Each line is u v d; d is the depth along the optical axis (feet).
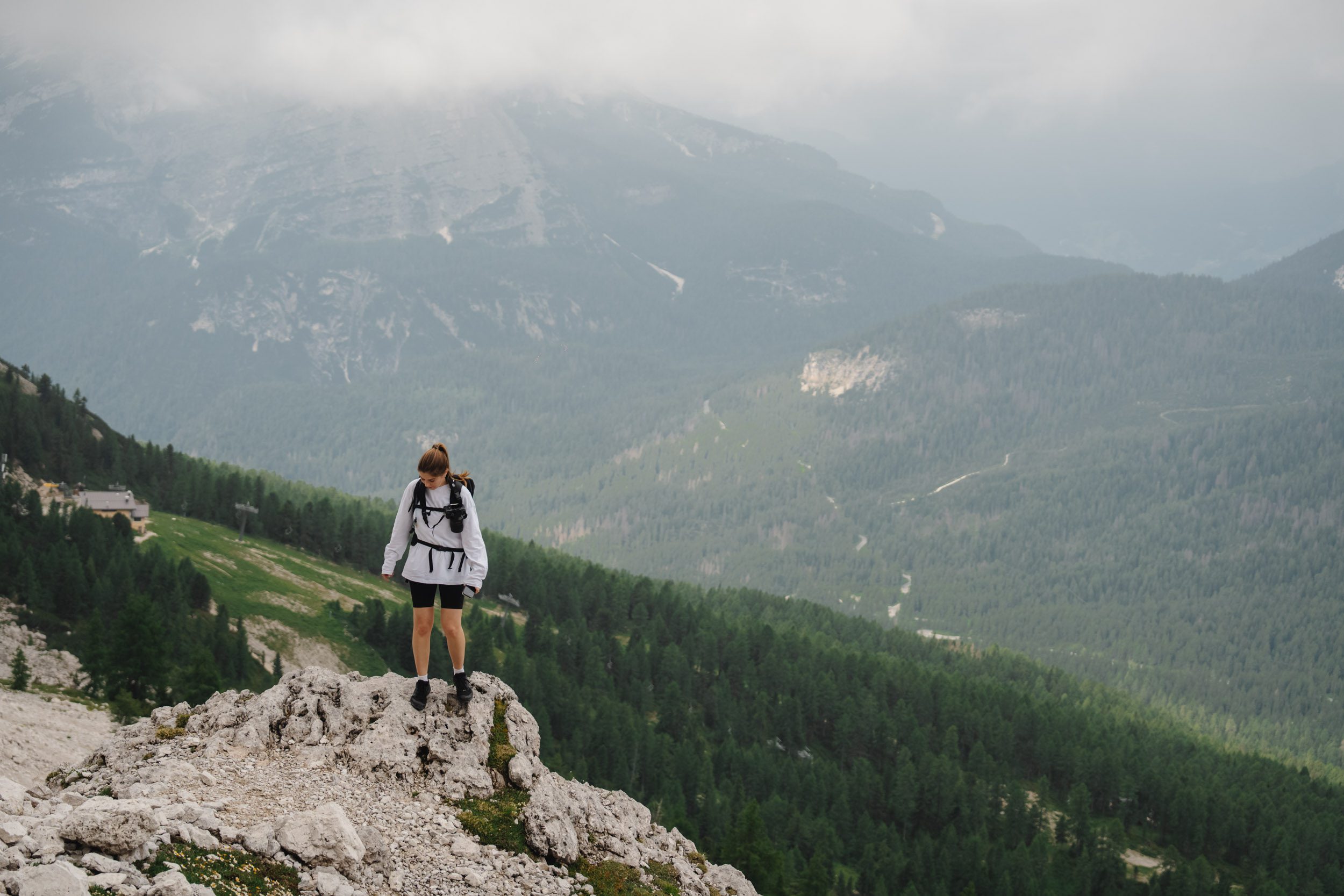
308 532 645.10
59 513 477.36
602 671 507.30
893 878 356.59
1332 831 471.21
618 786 383.65
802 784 428.56
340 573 610.24
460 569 49.70
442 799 48.67
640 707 506.48
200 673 276.41
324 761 48.42
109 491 592.19
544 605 604.08
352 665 462.19
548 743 407.03
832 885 323.37
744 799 400.06
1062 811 495.82
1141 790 499.51
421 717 51.90
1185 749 609.01
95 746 190.90
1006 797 490.49
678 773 394.32
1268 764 606.14
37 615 336.49
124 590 380.58
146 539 507.71
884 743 536.42
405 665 476.54
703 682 568.00
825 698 552.41
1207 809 477.36
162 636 277.23
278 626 466.70
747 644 591.78
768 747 508.12
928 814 453.58
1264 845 456.04
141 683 274.16
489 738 53.26
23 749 160.35
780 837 374.02
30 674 257.34
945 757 473.67
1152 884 414.62
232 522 641.40
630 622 638.53
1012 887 366.22
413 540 49.75
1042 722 556.10
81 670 280.72
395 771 48.75
